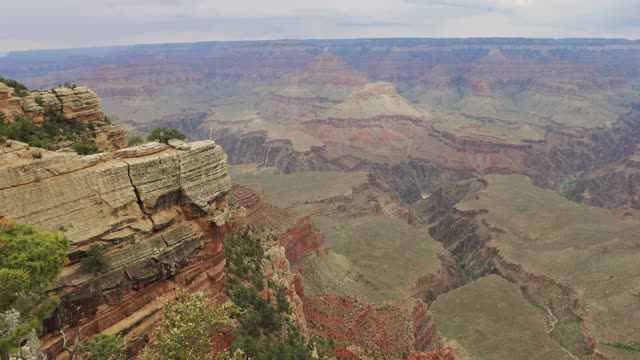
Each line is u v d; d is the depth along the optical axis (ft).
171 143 128.26
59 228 102.58
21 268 72.23
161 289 120.06
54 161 104.32
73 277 102.73
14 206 97.45
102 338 89.76
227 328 127.54
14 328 74.64
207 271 133.49
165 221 120.98
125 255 111.75
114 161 114.73
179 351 93.76
